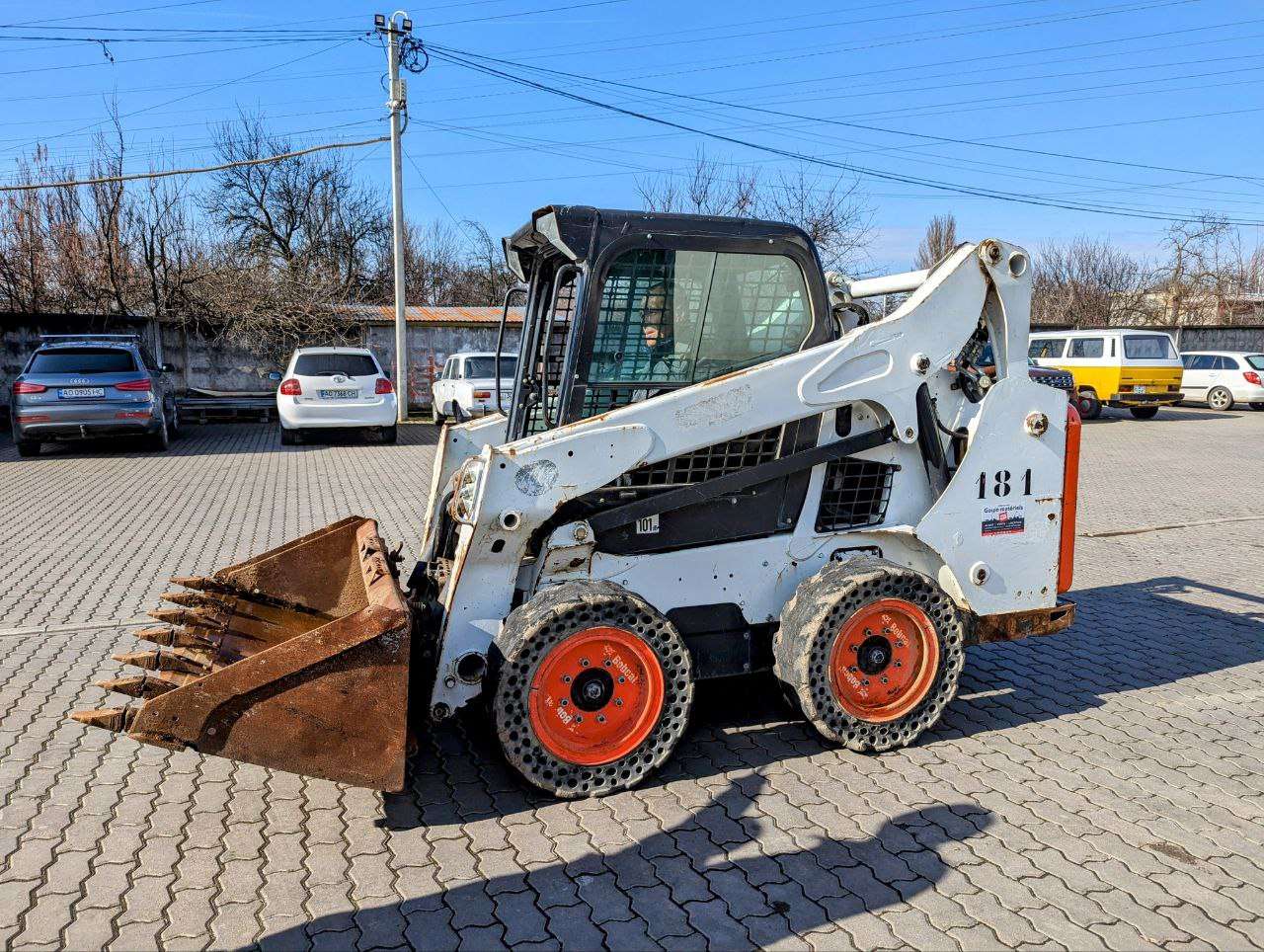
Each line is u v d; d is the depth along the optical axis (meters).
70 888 3.21
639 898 3.18
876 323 4.26
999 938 2.97
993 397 4.46
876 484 4.54
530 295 4.83
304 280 23.50
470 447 4.82
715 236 4.10
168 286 24.69
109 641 5.86
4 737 4.48
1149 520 10.34
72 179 24.41
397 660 3.42
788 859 3.43
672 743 3.98
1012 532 4.59
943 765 4.25
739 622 4.35
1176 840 3.60
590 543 4.02
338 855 3.45
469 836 3.58
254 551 8.18
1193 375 25.47
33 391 13.62
